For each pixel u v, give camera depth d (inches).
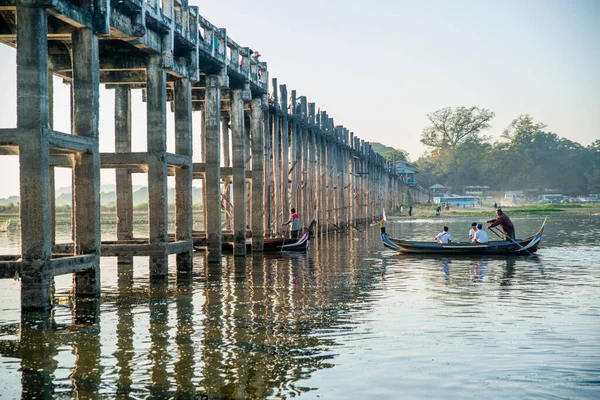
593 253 1218.0
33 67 549.3
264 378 391.5
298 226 1283.2
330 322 549.0
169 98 1105.4
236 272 890.1
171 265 975.6
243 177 1054.4
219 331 511.8
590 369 412.8
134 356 437.4
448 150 6786.4
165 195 770.2
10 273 568.7
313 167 1641.2
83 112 636.7
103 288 734.5
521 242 1168.8
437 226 2439.7
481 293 716.7
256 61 1103.0
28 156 549.0
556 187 6540.4
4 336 492.4
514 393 368.2
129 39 697.0
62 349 455.2
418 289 745.0
